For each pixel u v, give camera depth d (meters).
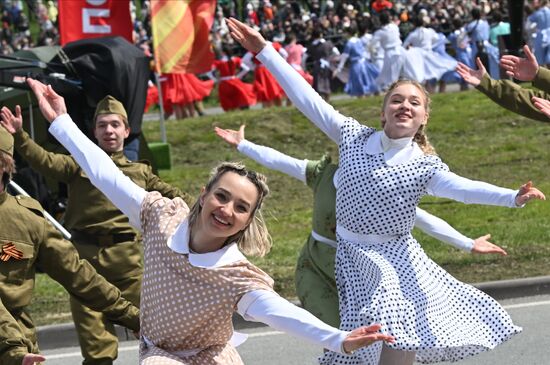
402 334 8.16
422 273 8.53
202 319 6.61
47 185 17.39
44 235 7.93
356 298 8.56
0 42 52.03
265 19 47.53
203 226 6.59
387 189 8.61
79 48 17.30
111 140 11.08
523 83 30.50
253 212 6.67
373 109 26.56
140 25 46.62
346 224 8.83
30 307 14.15
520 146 23.53
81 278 8.04
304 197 21.45
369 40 32.62
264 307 6.48
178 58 24.28
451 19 38.81
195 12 24.44
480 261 15.08
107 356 10.50
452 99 27.03
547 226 16.98
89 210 10.80
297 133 25.28
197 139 25.27
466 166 22.69
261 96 32.72
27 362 7.25
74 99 17.16
